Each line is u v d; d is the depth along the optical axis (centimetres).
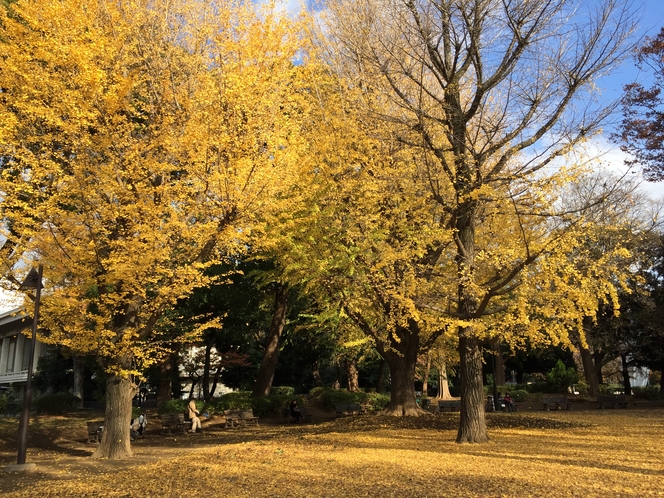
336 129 1119
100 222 980
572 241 910
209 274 1952
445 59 1100
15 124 893
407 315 1091
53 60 904
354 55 1112
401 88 1148
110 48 944
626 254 938
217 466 891
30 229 918
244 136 981
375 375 3716
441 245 1163
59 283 1053
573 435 1194
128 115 1058
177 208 1002
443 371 3025
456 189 1030
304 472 800
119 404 1086
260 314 2544
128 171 948
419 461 861
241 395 2253
